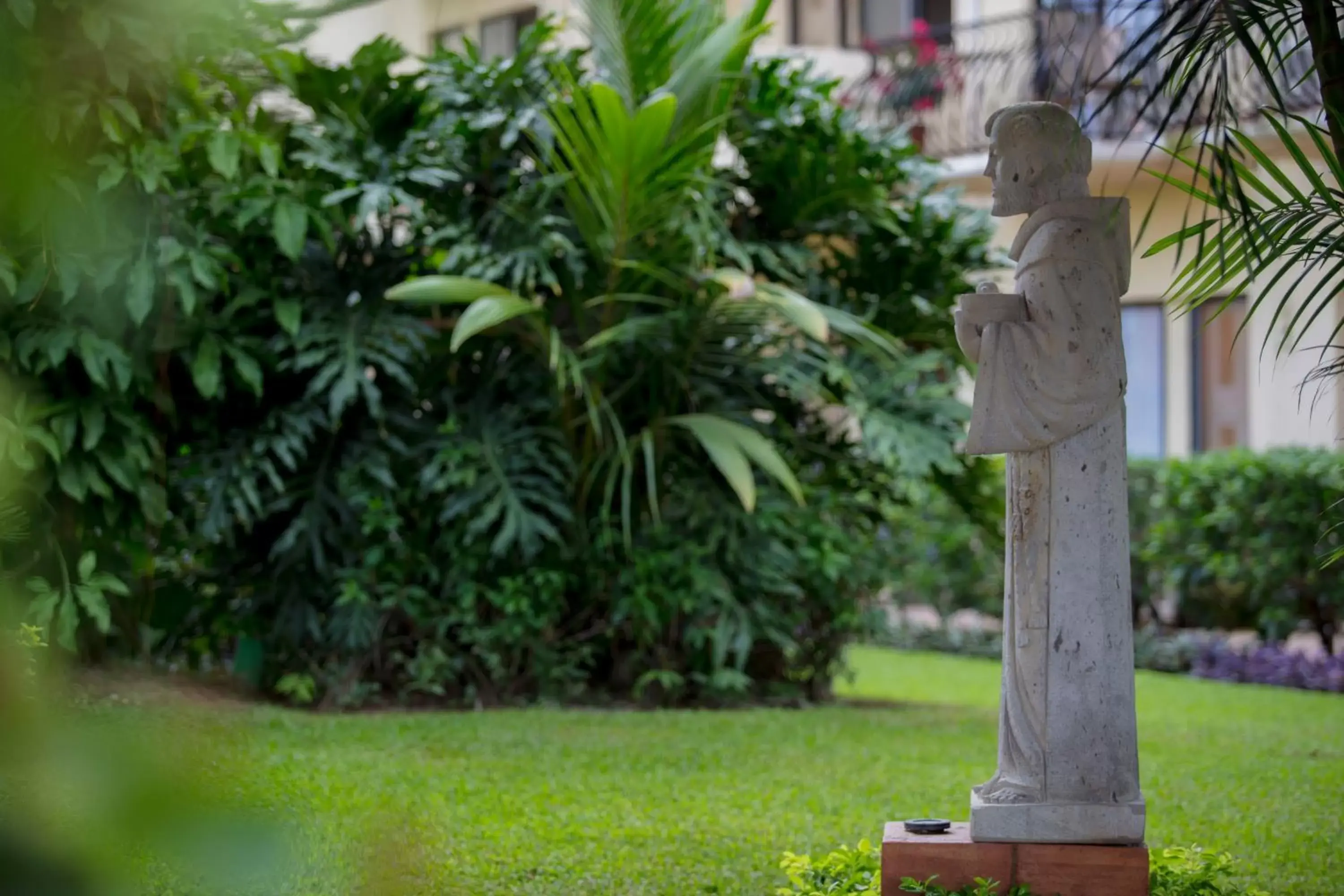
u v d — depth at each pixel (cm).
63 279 788
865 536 1218
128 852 99
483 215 1123
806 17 2052
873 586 1186
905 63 1847
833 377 1082
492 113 1097
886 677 1405
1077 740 470
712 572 1077
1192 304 493
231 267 1029
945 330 1182
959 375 1233
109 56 517
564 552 1073
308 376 1055
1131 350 1866
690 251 1068
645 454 1113
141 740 105
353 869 129
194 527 1034
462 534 1069
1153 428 1858
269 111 1095
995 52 1730
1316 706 1182
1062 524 474
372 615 1020
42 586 825
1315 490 1424
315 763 749
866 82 1814
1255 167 1517
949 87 1850
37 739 99
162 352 948
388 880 128
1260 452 1605
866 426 1093
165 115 856
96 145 796
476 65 1130
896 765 841
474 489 1035
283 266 1069
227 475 985
